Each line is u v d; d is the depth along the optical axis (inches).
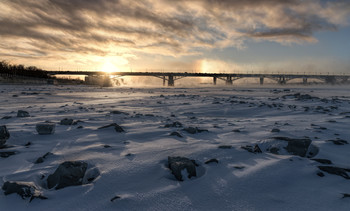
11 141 184.1
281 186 105.2
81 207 87.0
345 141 179.0
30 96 850.1
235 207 87.3
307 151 154.6
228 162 136.8
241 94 1208.8
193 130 224.4
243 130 237.1
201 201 91.9
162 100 724.7
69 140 191.0
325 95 1111.0
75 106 522.6
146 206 87.7
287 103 597.3
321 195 96.3
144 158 144.2
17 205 88.3
